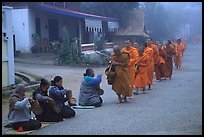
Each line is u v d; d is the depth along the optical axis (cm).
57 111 823
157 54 1559
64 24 3122
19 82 1430
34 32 2667
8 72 1312
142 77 1216
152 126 759
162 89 1337
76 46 2383
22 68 2019
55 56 2508
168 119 820
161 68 1588
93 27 3061
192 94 1203
